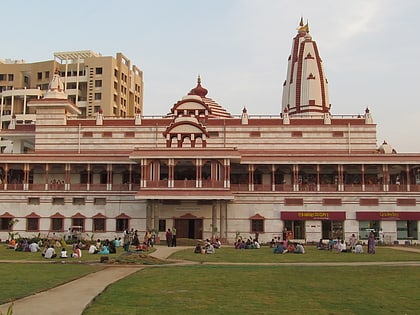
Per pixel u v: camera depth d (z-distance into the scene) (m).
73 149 90.44
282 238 79.06
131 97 154.62
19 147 96.81
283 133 89.50
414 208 79.56
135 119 91.62
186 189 76.44
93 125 91.12
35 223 81.69
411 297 26.78
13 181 87.12
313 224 80.12
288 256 51.09
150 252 55.31
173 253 54.19
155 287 28.97
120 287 28.72
